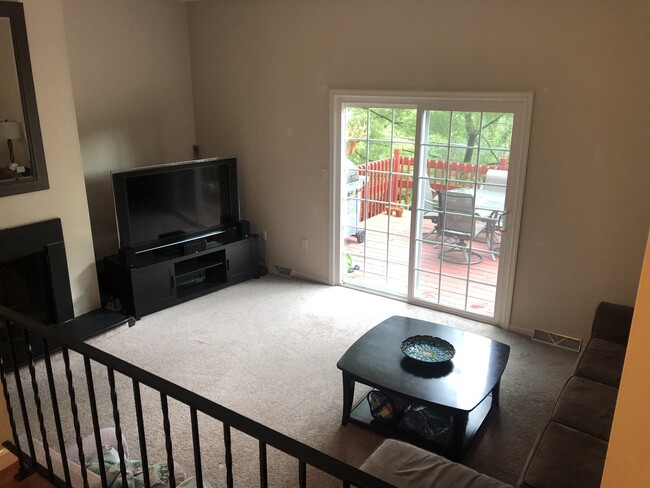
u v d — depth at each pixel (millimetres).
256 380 3619
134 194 4453
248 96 5195
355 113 4723
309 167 5008
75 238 4180
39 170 3820
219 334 4254
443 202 4391
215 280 5199
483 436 3068
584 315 3928
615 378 2871
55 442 2941
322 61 4629
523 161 3854
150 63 5145
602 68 3439
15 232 3746
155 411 3270
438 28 3982
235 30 5074
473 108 3984
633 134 3439
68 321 4207
